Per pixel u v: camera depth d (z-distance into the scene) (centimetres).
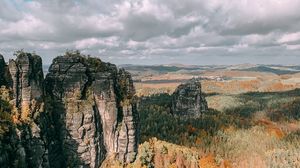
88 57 17800
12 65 14225
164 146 19475
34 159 13938
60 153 16200
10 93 14100
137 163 17300
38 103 14775
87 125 16225
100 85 16875
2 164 12188
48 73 16725
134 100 18312
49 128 15388
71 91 16450
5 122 13050
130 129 17338
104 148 17150
